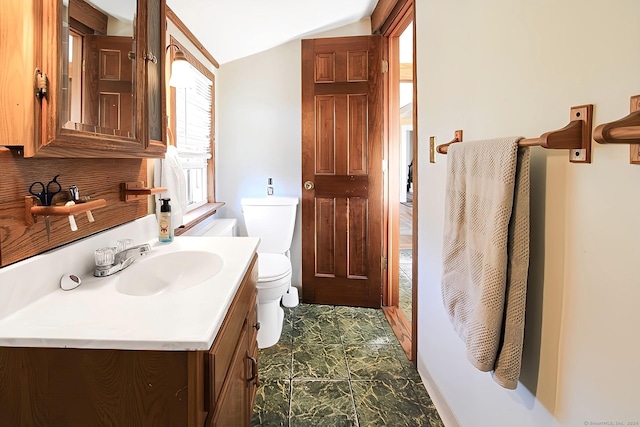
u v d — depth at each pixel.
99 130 0.98
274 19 2.27
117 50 1.08
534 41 0.90
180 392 0.72
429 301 1.71
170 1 1.81
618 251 0.67
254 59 2.81
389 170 2.73
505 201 0.86
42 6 0.76
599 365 0.72
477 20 1.19
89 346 0.70
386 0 2.25
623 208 0.66
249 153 2.87
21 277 0.84
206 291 0.95
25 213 0.87
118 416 0.73
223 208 2.91
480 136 1.18
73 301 0.89
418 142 1.83
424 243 1.77
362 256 2.73
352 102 2.64
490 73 1.11
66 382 0.72
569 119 0.78
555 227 0.85
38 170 0.92
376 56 2.60
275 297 2.12
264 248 2.72
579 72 0.76
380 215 2.68
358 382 1.81
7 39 0.76
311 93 2.68
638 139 0.54
